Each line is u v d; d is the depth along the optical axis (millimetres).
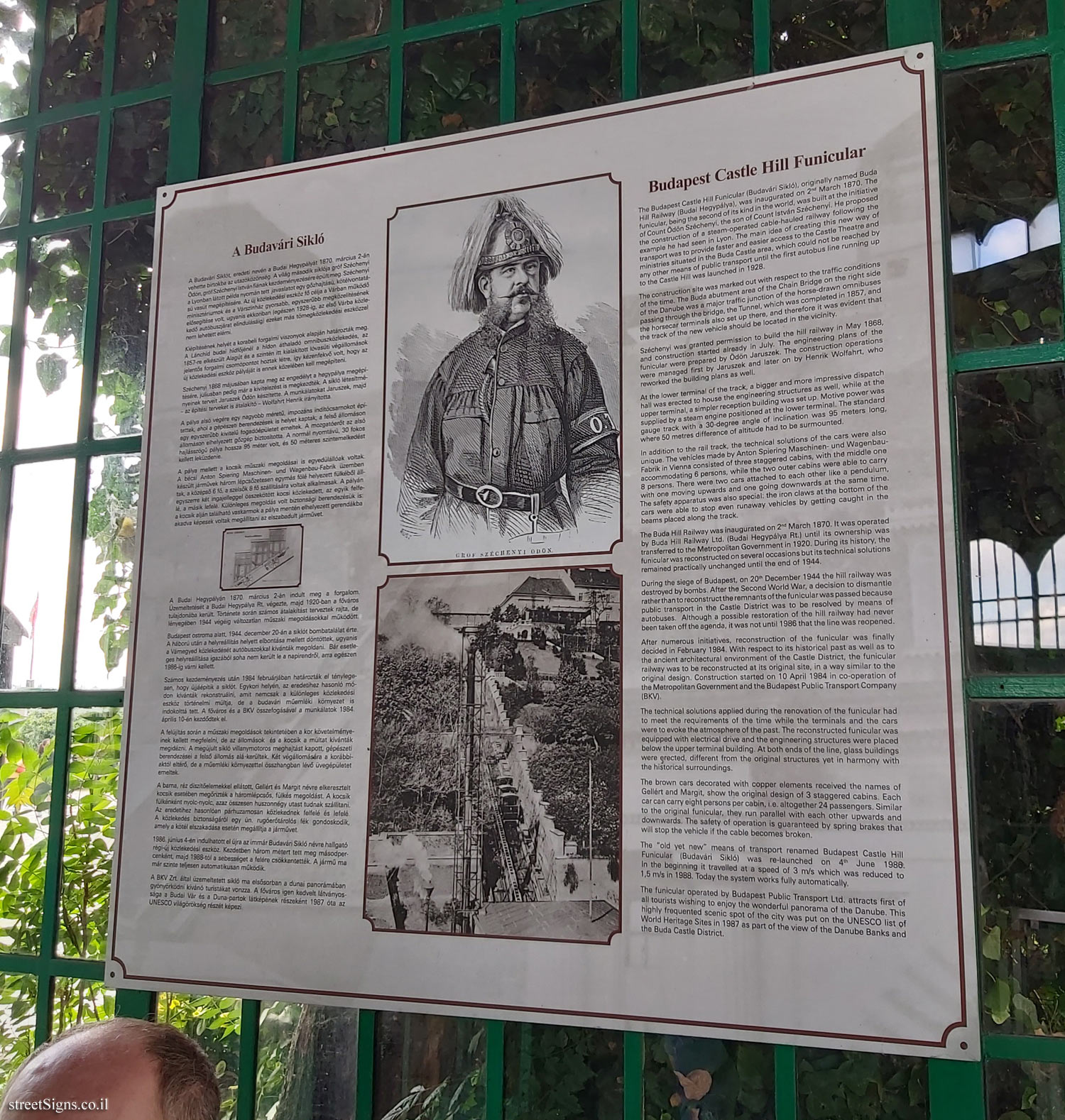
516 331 1773
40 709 2094
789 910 1468
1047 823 1445
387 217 1902
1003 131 1616
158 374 2008
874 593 1503
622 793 1576
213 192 2047
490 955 1604
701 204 1690
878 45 1698
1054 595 1478
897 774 1452
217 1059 1809
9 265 2312
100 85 2314
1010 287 1572
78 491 2137
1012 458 1534
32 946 2018
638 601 1616
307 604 1824
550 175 1799
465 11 1994
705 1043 1533
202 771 1832
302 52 2102
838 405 1562
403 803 1701
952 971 1388
